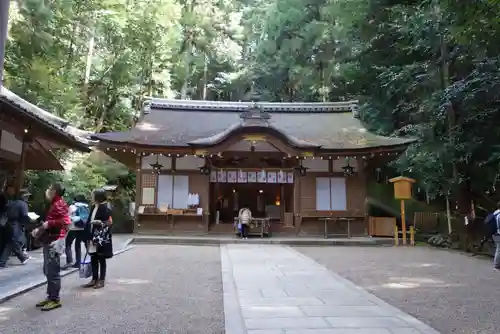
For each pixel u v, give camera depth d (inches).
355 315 184.1
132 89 900.6
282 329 160.9
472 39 436.5
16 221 318.0
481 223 498.9
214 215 698.8
